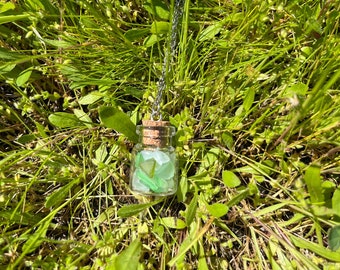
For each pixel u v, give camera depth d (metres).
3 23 0.10
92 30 0.10
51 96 0.11
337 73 0.09
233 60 0.11
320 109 0.09
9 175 0.11
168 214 0.11
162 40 0.11
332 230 0.09
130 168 0.10
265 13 0.10
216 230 0.11
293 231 0.10
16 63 0.10
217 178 0.11
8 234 0.10
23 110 0.11
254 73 0.10
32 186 0.11
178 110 0.11
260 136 0.10
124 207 0.09
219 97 0.11
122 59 0.11
